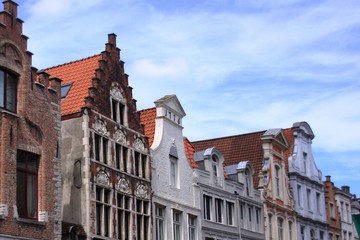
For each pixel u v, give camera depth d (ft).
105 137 104.99
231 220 146.61
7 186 81.87
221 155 145.48
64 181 99.76
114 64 110.63
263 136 172.14
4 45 85.30
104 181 102.94
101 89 105.81
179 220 126.00
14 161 83.82
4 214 80.53
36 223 85.71
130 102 114.11
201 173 136.15
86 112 100.99
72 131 101.09
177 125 130.21
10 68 85.92
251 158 172.96
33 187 87.66
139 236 111.75
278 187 174.40
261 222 160.15
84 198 97.91
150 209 115.03
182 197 127.44
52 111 92.48
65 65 114.83
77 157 99.81
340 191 215.92
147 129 126.62
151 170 117.80
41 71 91.66
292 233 177.58
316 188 199.41
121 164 108.58
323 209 201.46
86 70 110.63
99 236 99.30
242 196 151.53
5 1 86.89
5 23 85.87
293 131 195.11
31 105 88.38
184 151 131.23
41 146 89.30
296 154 190.80
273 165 171.94
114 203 104.78
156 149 120.98
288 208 176.45
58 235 89.76
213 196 139.44
